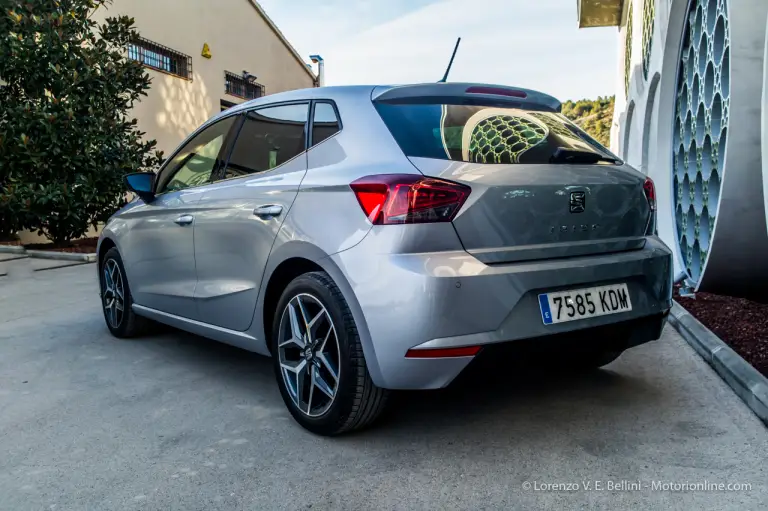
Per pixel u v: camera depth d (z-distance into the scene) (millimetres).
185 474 2492
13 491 2387
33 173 9711
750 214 4605
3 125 9336
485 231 2459
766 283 5043
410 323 2357
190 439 2838
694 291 5512
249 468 2529
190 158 4047
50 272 8414
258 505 2240
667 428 2777
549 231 2594
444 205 2420
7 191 9297
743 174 4527
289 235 2859
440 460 2537
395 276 2389
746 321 4387
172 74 14352
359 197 2568
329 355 2750
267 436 2846
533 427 2834
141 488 2389
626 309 2746
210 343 4605
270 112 3430
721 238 4789
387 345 2422
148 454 2689
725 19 5016
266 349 3207
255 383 3637
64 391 3553
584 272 2604
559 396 3225
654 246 2961
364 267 2482
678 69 6695
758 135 4418
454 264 2375
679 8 6484
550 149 2801
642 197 2967
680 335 4426
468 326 2365
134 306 4492
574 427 2818
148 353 4328
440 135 2670
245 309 3252
